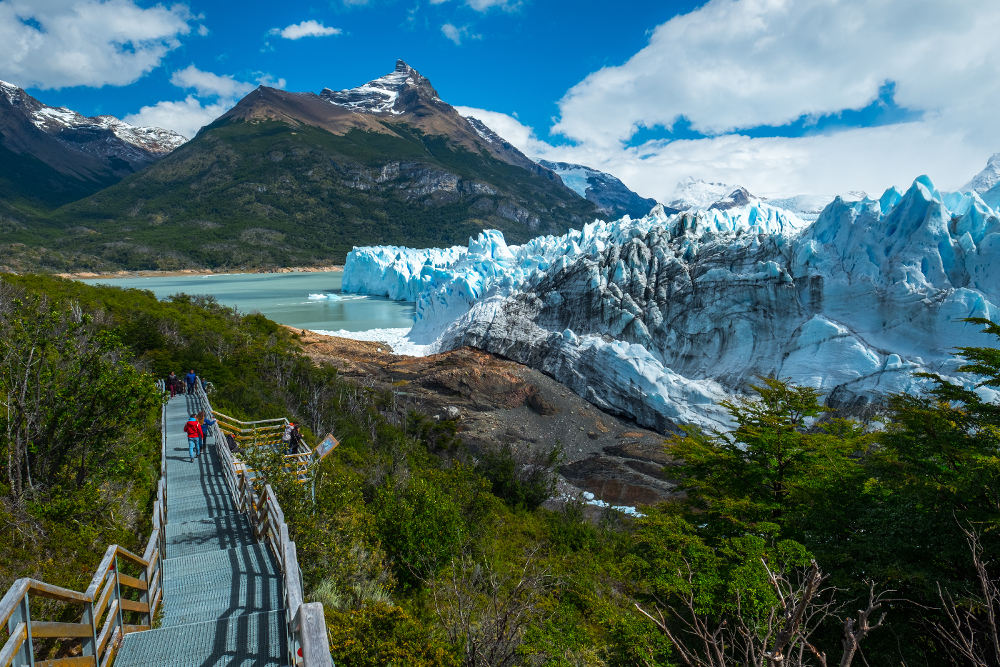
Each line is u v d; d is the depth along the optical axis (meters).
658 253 52.12
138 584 6.94
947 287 37.34
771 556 10.90
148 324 29.97
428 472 23.03
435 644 8.01
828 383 37.69
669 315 48.62
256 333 46.97
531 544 18.23
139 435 14.84
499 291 64.38
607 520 25.02
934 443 12.10
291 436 16.73
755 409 18.30
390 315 93.62
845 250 42.88
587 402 45.12
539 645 8.98
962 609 9.47
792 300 43.25
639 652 9.34
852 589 11.18
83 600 5.12
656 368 44.16
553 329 52.88
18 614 4.18
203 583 8.39
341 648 6.95
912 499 11.28
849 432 18.48
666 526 14.50
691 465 18.44
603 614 11.49
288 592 5.17
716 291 46.75
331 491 12.41
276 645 5.96
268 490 9.77
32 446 9.69
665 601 11.31
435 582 11.11
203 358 28.95
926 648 10.45
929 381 33.81
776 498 16.11
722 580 10.47
